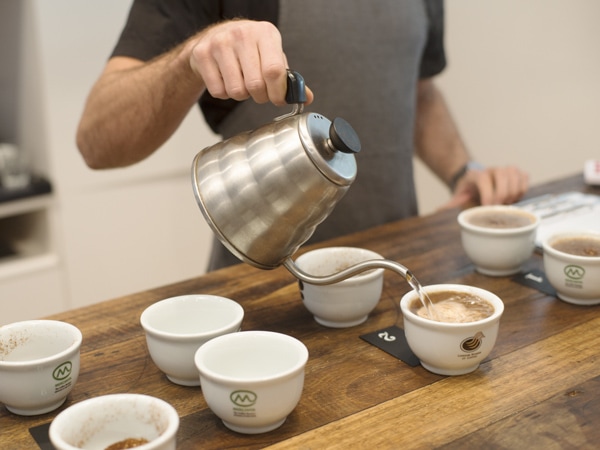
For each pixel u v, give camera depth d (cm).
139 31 121
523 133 225
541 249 111
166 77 102
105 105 115
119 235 199
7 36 188
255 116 130
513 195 133
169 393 74
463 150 164
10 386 69
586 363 78
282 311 93
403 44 140
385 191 143
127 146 117
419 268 105
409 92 144
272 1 127
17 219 204
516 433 66
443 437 65
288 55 131
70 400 73
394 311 93
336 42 132
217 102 131
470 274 103
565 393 72
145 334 84
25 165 188
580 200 132
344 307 86
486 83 231
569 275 91
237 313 79
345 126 75
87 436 60
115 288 203
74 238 192
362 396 73
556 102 214
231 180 77
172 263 212
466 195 142
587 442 64
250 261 80
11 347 75
